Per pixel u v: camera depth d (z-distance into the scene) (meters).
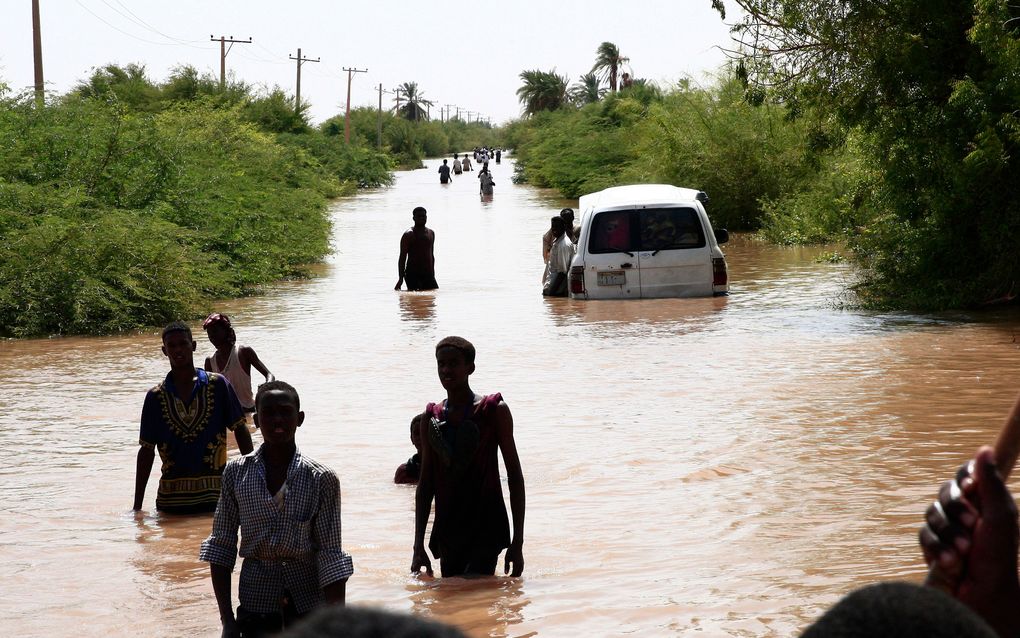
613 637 7.48
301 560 7.22
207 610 8.57
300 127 112.44
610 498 11.44
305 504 7.14
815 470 12.16
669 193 30.42
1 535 10.81
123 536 10.79
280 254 38.34
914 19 25.89
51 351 23.81
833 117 27.78
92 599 8.85
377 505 11.72
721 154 54.69
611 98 96.88
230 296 32.72
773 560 9.09
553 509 11.14
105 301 26.92
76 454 14.33
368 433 15.06
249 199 40.28
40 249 27.64
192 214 35.97
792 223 45.84
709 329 23.66
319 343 23.14
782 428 14.30
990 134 23.50
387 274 38.41
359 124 190.62
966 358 18.91
